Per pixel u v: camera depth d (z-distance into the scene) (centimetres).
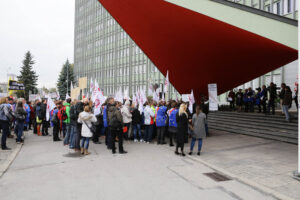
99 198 454
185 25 1098
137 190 496
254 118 1445
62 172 622
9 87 2091
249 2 2658
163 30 1195
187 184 539
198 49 1271
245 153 872
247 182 550
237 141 1123
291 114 1352
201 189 508
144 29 1238
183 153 840
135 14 1141
